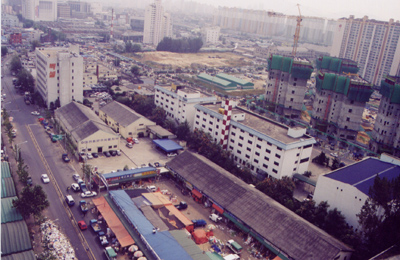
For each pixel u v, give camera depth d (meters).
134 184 116.56
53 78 180.38
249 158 134.25
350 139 190.50
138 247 82.88
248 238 92.06
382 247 83.75
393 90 163.25
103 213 94.38
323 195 104.81
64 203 102.31
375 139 175.38
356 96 182.25
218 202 101.81
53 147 140.50
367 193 93.75
